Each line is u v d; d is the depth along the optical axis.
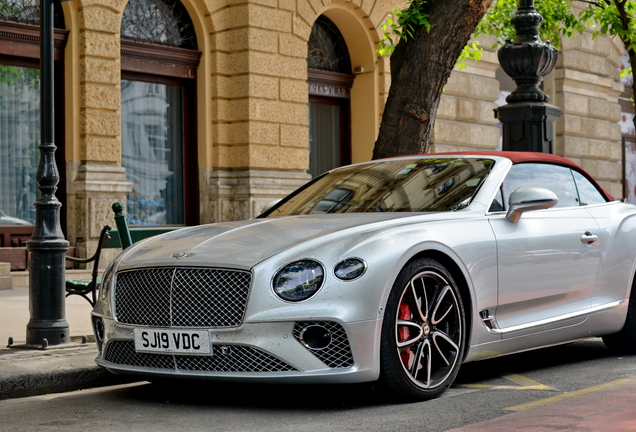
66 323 5.88
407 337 4.20
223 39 13.54
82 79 11.75
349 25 15.75
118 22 12.07
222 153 13.56
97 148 11.85
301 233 4.29
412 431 3.63
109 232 6.65
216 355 3.99
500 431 3.40
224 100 13.57
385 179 5.34
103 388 4.97
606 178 21.38
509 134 8.74
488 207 4.83
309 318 3.87
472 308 4.52
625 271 5.69
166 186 13.45
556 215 5.27
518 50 8.67
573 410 3.73
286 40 14.03
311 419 3.91
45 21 5.94
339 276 3.95
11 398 4.68
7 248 11.42
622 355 5.95
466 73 17.64
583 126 20.59
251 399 4.40
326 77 15.56
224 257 4.08
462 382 4.89
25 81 11.85
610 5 12.67
